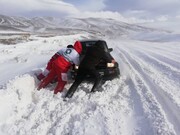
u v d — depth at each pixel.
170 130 4.71
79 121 5.29
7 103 5.82
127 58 14.14
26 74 7.67
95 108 6.01
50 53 17.16
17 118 5.55
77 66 7.70
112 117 5.43
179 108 5.78
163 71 10.06
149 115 5.45
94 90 7.19
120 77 8.83
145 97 6.64
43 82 7.44
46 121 5.36
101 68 8.14
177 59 13.35
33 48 20.70
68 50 7.42
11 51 18.77
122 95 6.95
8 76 10.25
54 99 6.66
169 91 7.12
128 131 4.85
